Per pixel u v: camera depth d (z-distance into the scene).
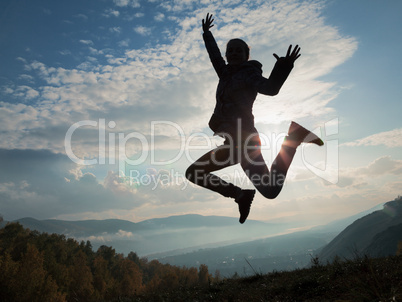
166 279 64.38
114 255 121.75
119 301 8.91
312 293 4.57
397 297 2.92
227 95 2.95
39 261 37.75
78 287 54.41
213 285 7.88
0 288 34.84
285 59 2.52
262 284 6.57
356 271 4.83
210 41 3.59
